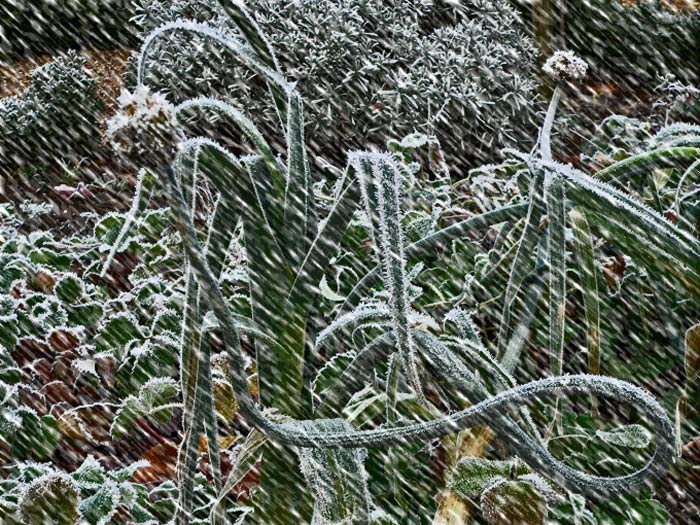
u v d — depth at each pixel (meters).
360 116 6.51
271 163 1.97
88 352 2.82
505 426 1.73
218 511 1.90
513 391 1.73
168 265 3.42
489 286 2.57
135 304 3.13
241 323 1.95
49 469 2.22
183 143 1.78
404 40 6.90
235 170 1.92
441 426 1.74
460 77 6.54
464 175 6.38
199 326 1.86
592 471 2.14
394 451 2.08
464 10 7.63
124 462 2.54
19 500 2.02
